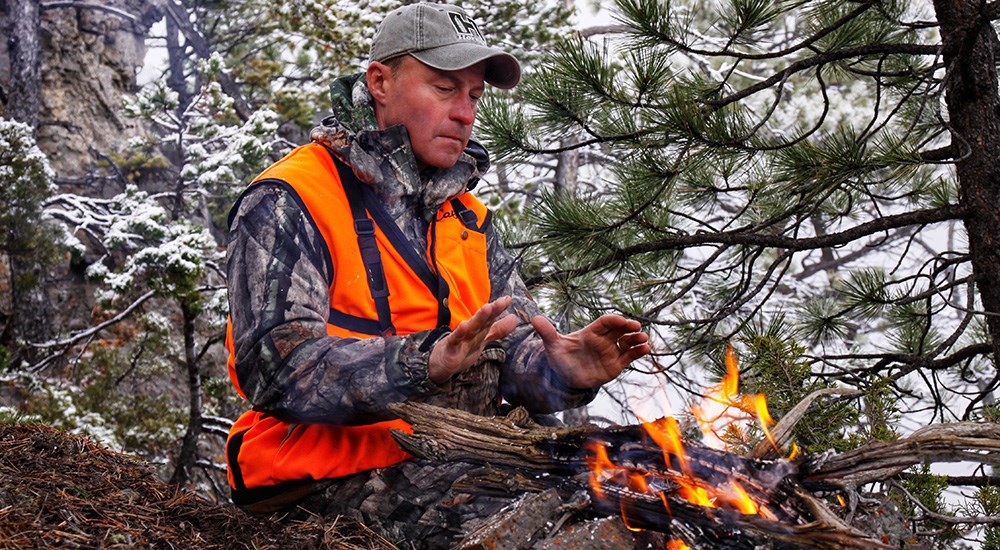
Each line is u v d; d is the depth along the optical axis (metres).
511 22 9.60
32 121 10.90
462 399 2.50
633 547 2.09
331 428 2.44
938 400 4.60
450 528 2.38
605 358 2.59
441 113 2.54
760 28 4.23
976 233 4.11
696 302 7.45
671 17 4.22
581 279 5.19
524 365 2.71
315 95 11.17
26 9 10.95
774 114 11.18
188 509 2.38
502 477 2.31
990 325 4.16
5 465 2.41
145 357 9.40
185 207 9.70
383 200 2.52
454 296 2.56
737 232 4.61
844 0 4.09
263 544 2.24
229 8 14.55
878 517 2.17
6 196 8.00
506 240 5.24
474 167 2.67
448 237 2.65
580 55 4.30
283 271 2.35
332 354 2.29
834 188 3.96
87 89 11.79
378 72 2.58
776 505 2.15
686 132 4.07
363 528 2.38
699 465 2.23
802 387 3.33
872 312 4.96
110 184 11.49
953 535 2.91
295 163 2.50
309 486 2.43
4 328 9.49
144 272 8.85
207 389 9.45
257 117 9.08
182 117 9.66
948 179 5.08
